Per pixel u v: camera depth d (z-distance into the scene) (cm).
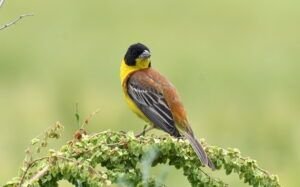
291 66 2264
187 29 2792
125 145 715
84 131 746
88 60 2327
